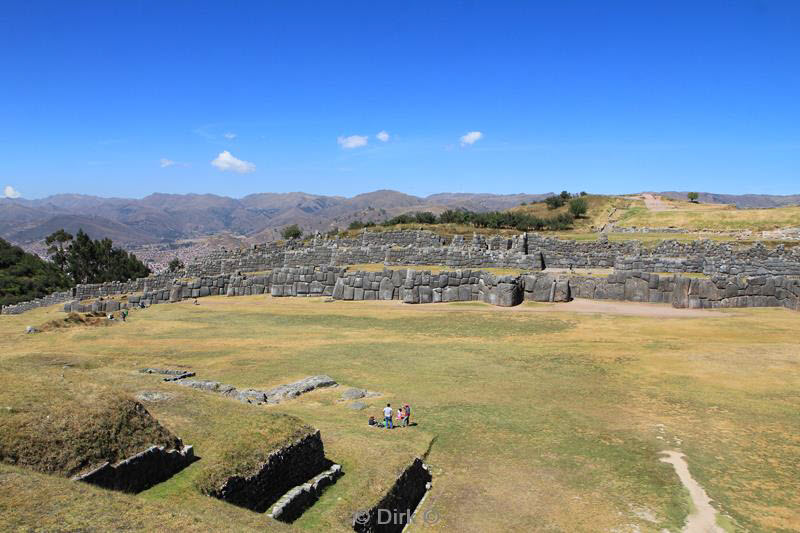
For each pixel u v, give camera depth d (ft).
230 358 110.22
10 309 232.94
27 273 367.45
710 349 108.58
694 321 135.44
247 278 206.18
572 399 83.61
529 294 164.96
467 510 54.70
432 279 169.78
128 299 201.87
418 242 240.53
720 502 53.42
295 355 112.78
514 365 103.09
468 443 68.90
